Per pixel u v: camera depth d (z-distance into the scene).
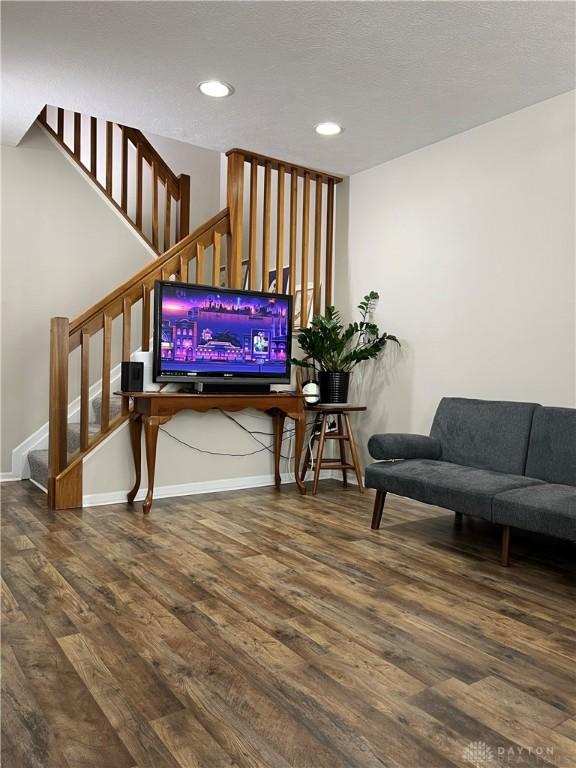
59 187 4.60
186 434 4.07
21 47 2.81
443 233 3.91
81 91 3.28
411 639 1.99
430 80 3.09
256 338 4.09
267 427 4.46
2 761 1.35
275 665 1.80
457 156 3.82
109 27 2.63
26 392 4.47
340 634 2.02
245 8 2.48
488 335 3.62
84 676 1.72
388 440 3.39
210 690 1.65
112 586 2.40
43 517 3.41
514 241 3.48
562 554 2.94
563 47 2.74
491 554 2.92
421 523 3.48
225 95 3.30
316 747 1.41
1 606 2.19
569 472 2.92
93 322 3.71
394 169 4.29
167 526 3.27
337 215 4.79
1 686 1.66
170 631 2.01
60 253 4.61
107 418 3.77
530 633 2.05
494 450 3.27
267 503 3.88
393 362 4.27
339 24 2.58
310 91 3.24
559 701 1.64
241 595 2.33
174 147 5.99
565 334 3.22
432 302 3.98
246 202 5.82
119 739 1.43
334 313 4.61
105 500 3.76
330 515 3.61
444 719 1.54
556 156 3.27
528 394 3.40
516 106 3.40
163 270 3.97
